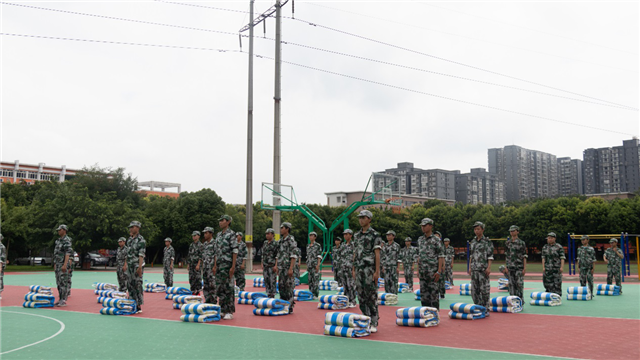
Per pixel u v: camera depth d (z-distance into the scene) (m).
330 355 6.89
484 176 132.50
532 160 142.50
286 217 58.59
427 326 9.40
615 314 11.36
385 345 7.61
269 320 10.52
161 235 48.50
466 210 65.44
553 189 148.50
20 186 58.88
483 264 11.38
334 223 24.84
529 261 60.38
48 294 13.84
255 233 60.97
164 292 17.72
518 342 7.84
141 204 46.97
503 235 60.00
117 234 38.25
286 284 11.61
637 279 26.20
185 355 6.95
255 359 6.67
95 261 44.00
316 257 15.93
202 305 10.25
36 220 37.50
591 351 7.09
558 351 7.09
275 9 26.86
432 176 122.56
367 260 8.86
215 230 48.94
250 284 21.75
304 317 11.00
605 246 50.25
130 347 7.53
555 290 13.76
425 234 11.09
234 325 9.78
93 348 7.46
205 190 50.41
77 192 39.41
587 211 53.16
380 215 58.81
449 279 19.06
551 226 54.47
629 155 119.75
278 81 25.97
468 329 9.19
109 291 14.52
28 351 7.27
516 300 11.76
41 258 47.16
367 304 8.86
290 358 6.73
